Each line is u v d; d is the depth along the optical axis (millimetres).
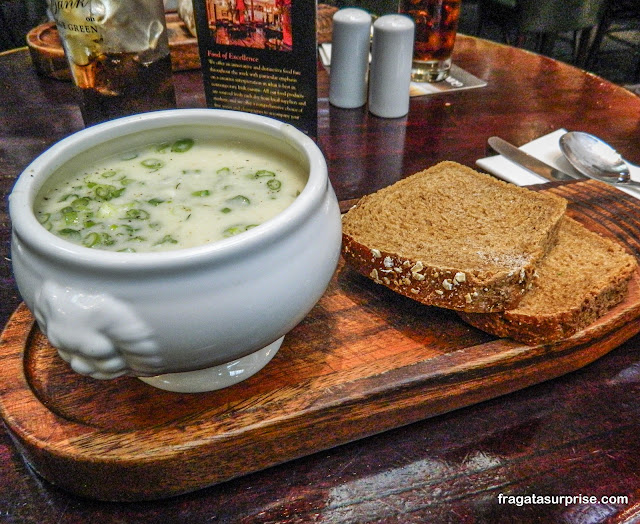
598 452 201
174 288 154
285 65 363
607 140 415
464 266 247
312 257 176
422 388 209
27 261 165
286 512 184
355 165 383
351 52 433
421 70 498
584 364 235
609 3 976
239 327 167
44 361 222
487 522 179
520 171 367
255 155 236
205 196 213
